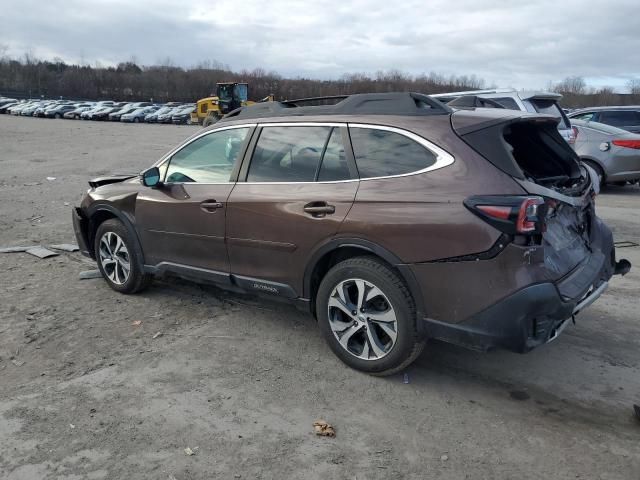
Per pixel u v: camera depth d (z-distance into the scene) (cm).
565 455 293
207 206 434
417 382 369
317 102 450
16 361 396
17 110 6391
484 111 378
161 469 282
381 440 306
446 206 324
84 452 295
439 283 328
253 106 455
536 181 341
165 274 494
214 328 454
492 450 297
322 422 322
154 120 5162
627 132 1049
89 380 370
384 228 341
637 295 529
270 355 406
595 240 408
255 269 417
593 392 357
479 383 368
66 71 12581
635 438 307
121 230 513
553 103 1007
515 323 310
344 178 372
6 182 1278
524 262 310
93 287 553
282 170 406
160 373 379
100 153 1994
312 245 377
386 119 367
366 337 367
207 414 330
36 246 715
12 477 276
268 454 295
